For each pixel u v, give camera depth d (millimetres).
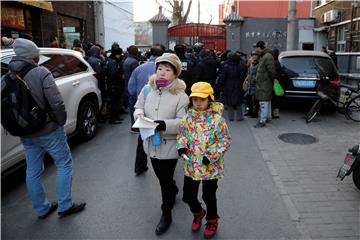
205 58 8539
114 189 4602
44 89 3447
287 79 8688
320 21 19906
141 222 3771
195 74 8227
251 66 8711
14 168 4730
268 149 6203
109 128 7910
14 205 4223
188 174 3295
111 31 22625
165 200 3592
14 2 11781
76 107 6289
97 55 8328
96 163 5598
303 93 8602
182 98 3393
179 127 3314
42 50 5840
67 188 3857
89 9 18391
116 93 8242
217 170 3258
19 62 3400
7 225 3754
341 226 3619
